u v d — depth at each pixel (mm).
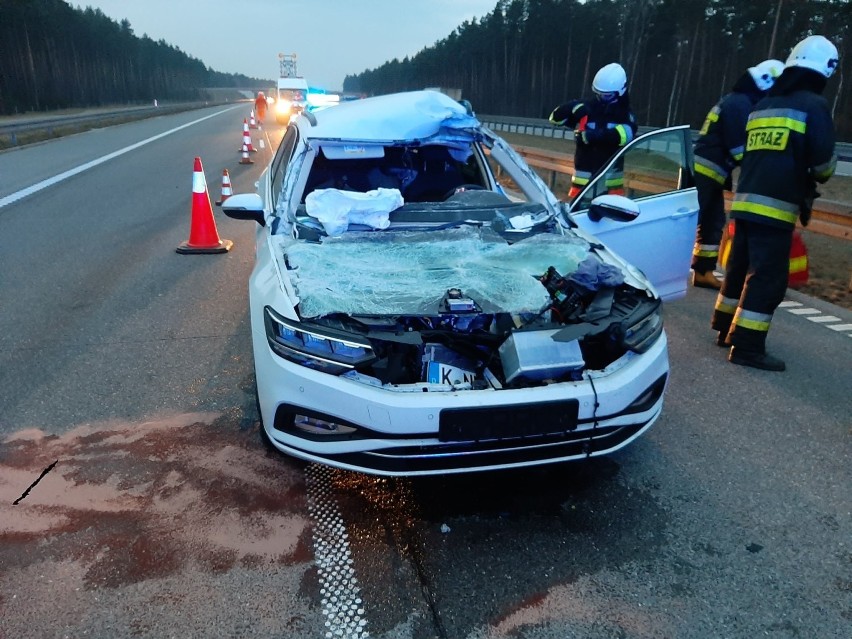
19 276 5852
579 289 2770
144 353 4164
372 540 2502
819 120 3627
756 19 38094
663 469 2982
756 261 3922
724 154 5340
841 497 2777
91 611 2145
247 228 8047
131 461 2971
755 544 2490
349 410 2371
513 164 4078
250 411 3430
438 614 2150
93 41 73750
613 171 4086
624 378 2527
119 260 6418
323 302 2535
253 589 2246
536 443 2465
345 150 3889
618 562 2391
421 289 2689
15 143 18031
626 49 44375
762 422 3402
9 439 3146
